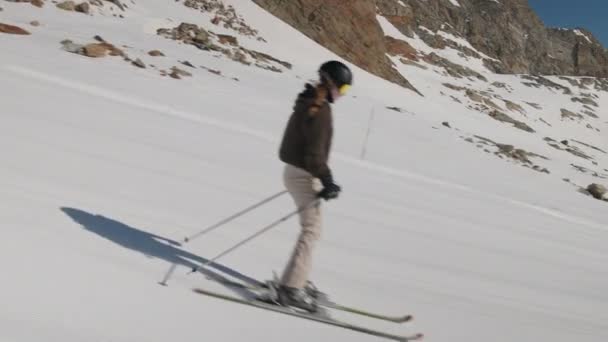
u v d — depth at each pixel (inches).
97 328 107.3
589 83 3988.7
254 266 178.7
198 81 820.0
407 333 155.3
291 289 150.0
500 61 4286.4
